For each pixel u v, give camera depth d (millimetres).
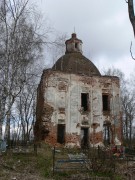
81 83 29109
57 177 13672
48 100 27609
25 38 17844
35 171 14633
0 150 16781
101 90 29641
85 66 32188
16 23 17500
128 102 43062
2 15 17203
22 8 17609
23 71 17969
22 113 34031
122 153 20344
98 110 28922
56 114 27484
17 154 18219
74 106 28234
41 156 18359
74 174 14117
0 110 16750
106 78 30109
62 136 28203
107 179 13516
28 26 18047
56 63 33250
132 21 5723
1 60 17281
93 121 28438
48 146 25797
